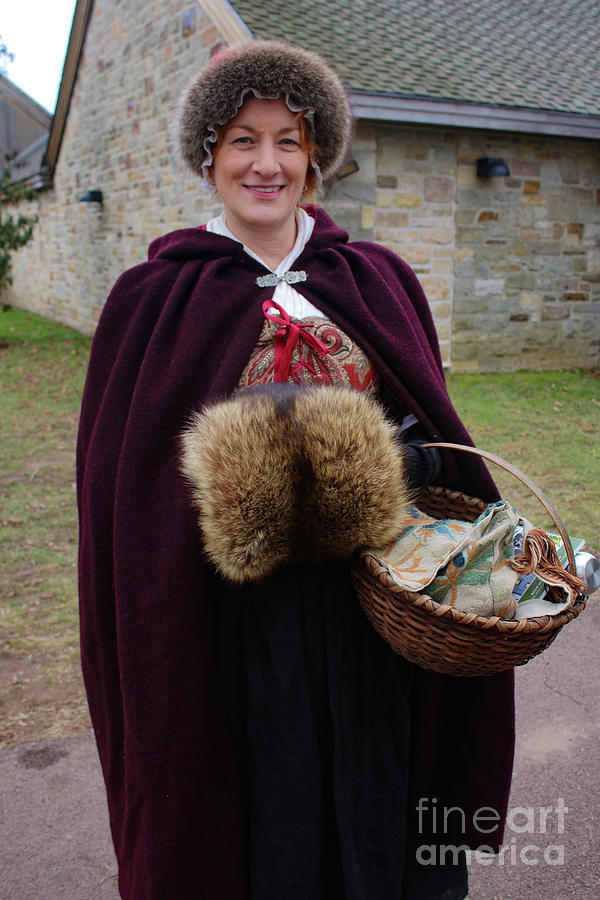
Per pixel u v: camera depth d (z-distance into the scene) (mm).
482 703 1699
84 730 2635
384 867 1535
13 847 2170
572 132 7949
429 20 8984
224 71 1426
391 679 1507
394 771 1523
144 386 1469
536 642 1227
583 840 2199
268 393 1332
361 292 1634
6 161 17484
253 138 1481
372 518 1293
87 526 1507
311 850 1428
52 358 9867
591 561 1533
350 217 7523
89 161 11336
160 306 1557
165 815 1384
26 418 6773
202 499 1286
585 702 2822
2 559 3930
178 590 1366
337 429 1271
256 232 1568
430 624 1218
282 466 1252
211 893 1420
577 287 8883
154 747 1378
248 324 1493
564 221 8625
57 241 13359
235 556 1277
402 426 1653
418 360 1591
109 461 1473
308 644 1401
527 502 4641
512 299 8578
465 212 8094
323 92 1481
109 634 1492
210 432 1288
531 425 6328
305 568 1396
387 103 6914
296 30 7527
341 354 1548
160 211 9320
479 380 8148
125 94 9750
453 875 1727
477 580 1251
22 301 16172
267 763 1418
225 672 1431
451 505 1609
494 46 8992
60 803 2326
